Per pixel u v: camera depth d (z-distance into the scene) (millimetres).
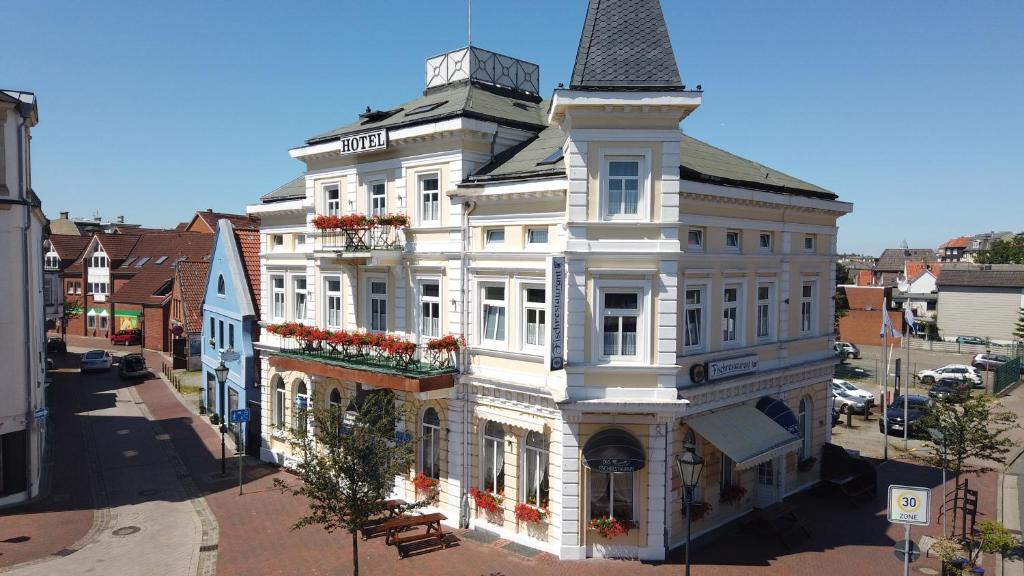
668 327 16453
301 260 25141
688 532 13500
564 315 16422
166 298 57094
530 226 17938
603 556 16984
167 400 38719
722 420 18734
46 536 19156
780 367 21125
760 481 21125
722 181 18500
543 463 18016
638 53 16578
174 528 19734
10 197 21797
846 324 63125
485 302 19250
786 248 21422
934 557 17328
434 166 19969
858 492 21438
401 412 17172
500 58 25344
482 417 19078
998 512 20953
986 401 18156
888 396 38281
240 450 23391
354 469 14148
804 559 17094
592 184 16391
